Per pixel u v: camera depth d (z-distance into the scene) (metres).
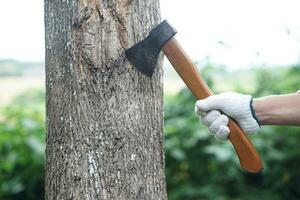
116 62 2.05
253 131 2.25
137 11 2.08
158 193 2.16
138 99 2.09
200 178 4.79
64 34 2.07
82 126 2.05
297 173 4.84
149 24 2.12
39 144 4.50
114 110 2.05
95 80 2.04
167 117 4.86
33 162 4.57
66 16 2.06
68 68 2.06
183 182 4.79
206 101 2.16
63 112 2.08
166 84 5.73
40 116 4.84
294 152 4.79
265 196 4.76
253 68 4.78
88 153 2.05
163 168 2.20
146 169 2.12
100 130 2.05
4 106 5.23
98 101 2.05
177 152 4.61
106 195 2.06
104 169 2.06
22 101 5.59
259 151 4.73
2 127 4.61
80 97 2.05
